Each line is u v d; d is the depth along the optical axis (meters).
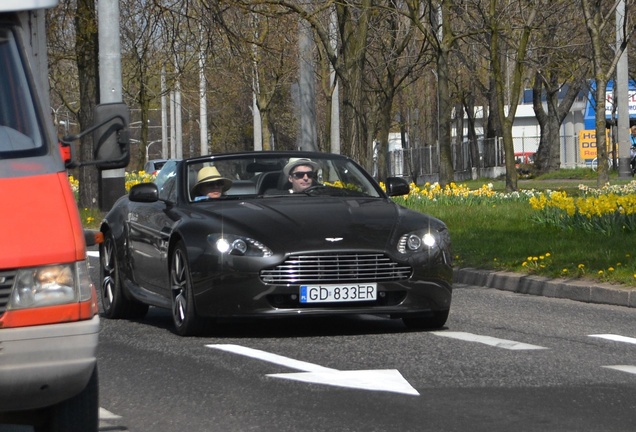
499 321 16.75
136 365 13.17
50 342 8.25
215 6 36.62
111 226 18.36
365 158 43.38
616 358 13.30
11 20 9.88
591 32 50.31
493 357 13.38
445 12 49.69
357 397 11.09
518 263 22.48
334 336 15.26
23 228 8.39
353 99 42.31
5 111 9.43
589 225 26.83
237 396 11.25
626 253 22.28
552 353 13.66
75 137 10.02
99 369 12.99
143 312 18.27
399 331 15.72
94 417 9.03
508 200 37.88
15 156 9.09
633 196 27.19
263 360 13.27
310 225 15.05
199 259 14.96
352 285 14.76
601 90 50.31
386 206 16.08
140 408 10.84
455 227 30.52
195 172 17.00
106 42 31.91
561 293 19.98
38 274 8.28
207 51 37.72
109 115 10.08
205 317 15.07
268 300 14.73
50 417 8.98
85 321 8.41
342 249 14.73
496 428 9.76
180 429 9.94
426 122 107.06
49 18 42.78
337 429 9.80
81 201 46.00
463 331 15.66
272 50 38.56
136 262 17.41
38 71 10.18
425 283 15.07
